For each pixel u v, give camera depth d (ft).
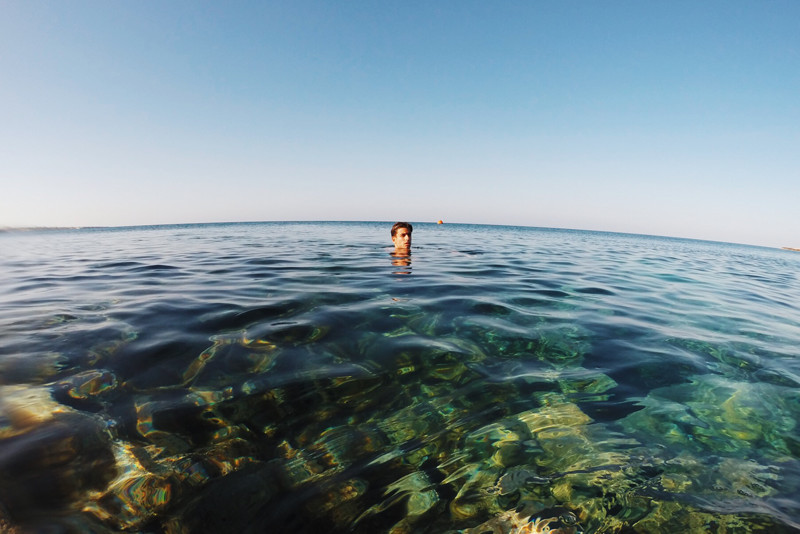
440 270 23.49
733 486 5.27
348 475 5.36
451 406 7.19
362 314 12.69
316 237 63.05
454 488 5.19
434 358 9.29
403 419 6.73
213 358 8.87
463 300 15.17
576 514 4.79
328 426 6.44
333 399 7.27
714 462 5.78
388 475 5.39
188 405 6.85
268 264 25.07
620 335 11.64
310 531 4.46
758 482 5.36
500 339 10.82
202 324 11.36
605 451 6.01
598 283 21.24
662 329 12.50
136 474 5.13
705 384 8.41
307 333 10.67
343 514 4.71
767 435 6.51
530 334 11.34
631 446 6.14
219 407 6.84
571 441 6.24
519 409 7.14
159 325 11.23
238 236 67.46
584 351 10.17
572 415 7.00
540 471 5.54
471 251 38.11
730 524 4.63
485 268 25.23
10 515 4.36
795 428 6.76
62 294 15.55
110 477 5.05
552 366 9.11
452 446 6.04
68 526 4.31
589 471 5.55
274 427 6.34
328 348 9.66
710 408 7.38
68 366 8.30
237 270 22.33
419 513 4.77
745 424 6.84
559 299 16.28
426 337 10.72
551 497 5.06
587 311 14.38
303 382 7.86
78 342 9.74
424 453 5.87
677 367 9.30
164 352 9.16
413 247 40.19
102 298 14.75
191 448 5.72
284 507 4.77
